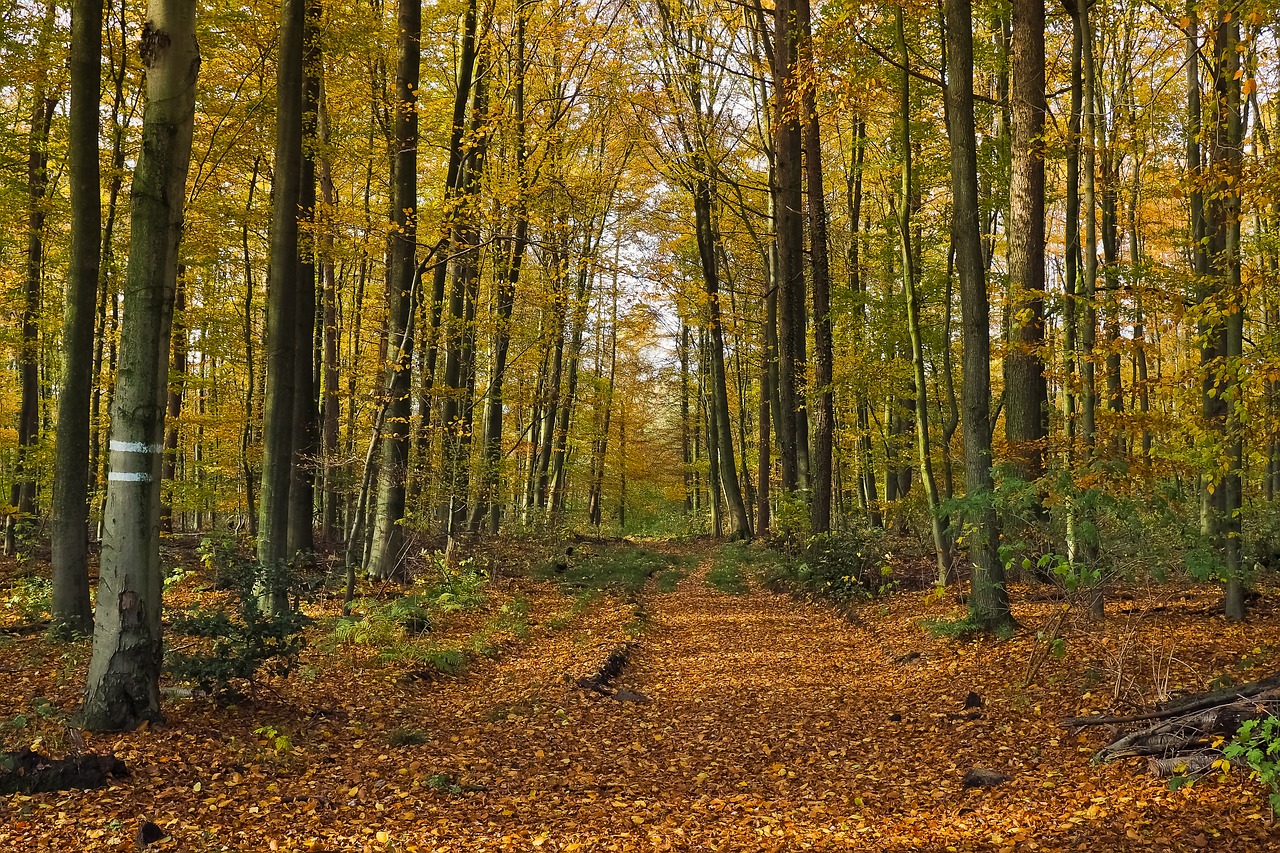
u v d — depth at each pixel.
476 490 18.34
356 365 15.17
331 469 17.34
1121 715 6.52
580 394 31.88
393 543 14.98
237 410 18.39
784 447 19.66
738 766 6.64
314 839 4.82
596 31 16.53
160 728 6.18
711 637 12.55
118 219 16.09
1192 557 7.60
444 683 9.09
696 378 35.84
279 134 11.38
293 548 14.77
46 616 11.11
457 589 14.45
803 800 5.80
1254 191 6.87
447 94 18.45
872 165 18.38
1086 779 5.58
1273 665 7.41
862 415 22.77
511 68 17.81
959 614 11.40
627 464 39.72
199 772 5.63
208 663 6.80
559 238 16.77
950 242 16.92
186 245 15.56
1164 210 15.95
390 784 5.80
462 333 15.61
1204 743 5.51
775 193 18.80
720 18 19.94
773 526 25.36
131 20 13.07
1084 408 10.12
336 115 16.48
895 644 10.76
